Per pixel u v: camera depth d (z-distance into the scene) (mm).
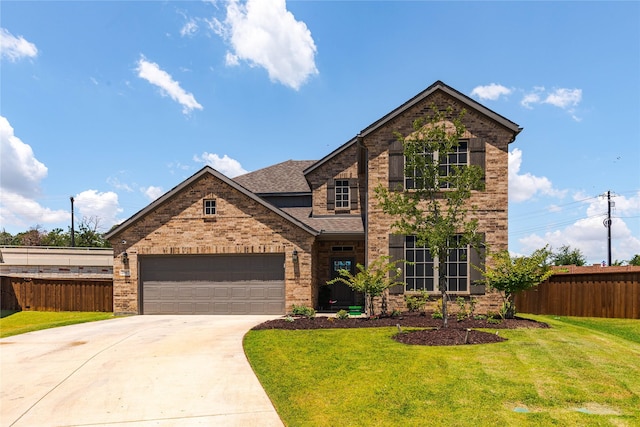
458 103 15438
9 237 56406
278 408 6492
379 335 11039
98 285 19734
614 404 6246
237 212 16922
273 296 16672
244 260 16891
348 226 17906
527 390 6766
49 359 9742
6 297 20391
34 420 6230
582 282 15836
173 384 7676
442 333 10797
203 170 17062
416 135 11500
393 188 15492
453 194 11148
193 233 17047
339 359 8758
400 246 15352
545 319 14805
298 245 16594
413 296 15164
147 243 17203
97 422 6117
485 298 14977
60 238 56250
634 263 40375
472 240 11398
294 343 10359
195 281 17031
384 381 7273
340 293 18734
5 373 8641
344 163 20250
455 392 6703
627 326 13398
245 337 11391
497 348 9359
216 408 6539
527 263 13289
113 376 8250
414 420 5789
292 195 21469
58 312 19609
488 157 15203
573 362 8305
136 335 12281
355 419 5906
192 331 12711
